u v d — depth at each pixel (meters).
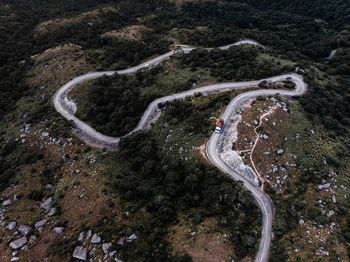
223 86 98.19
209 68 109.19
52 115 98.56
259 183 68.50
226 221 60.16
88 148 86.31
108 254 54.81
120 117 97.94
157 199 67.44
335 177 68.25
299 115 82.06
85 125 97.75
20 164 83.44
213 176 70.25
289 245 55.25
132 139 87.56
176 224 63.62
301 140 75.75
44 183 75.75
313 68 114.56
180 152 80.31
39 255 56.38
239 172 71.50
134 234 59.06
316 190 64.81
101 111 99.38
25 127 94.19
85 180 73.94
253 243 56.00
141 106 101.06
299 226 58.44
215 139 80.06
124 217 63.34
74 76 116.06
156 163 80.94
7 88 115.88
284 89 93.50
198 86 101.06
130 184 70.94
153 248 56.47
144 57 133.50
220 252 54.28
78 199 68.56
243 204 63.44
